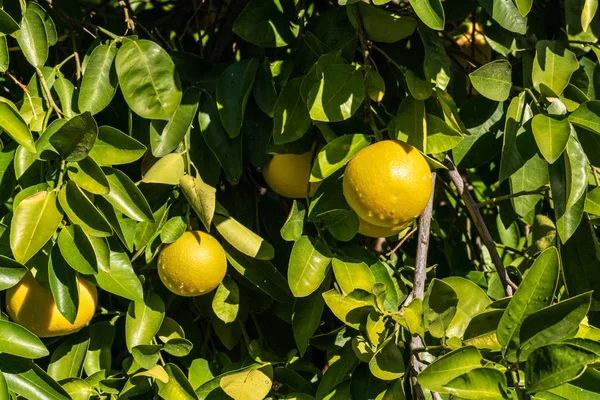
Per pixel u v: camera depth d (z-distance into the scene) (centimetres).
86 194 201
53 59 267
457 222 289
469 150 239
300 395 226
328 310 253
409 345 213
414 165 193
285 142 217
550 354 168
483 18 239
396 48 237
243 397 213
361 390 219
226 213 222
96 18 280
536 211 269
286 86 218
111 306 240
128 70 216
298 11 234
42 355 195
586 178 199
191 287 214
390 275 230
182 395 220
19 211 194
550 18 259
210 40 278
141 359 219
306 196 227
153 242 218
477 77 215
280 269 251
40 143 201
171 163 220
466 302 212
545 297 182
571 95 220
